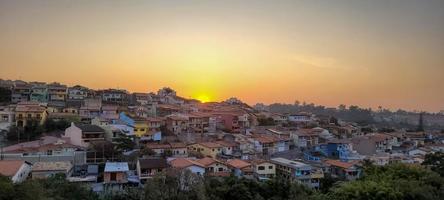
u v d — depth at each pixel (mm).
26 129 66875
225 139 79062
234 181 43031
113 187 48062
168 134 79625
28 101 90688
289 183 43062
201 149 67875
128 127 70562
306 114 125375
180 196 38094
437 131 130125
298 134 86125
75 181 45906
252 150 73188
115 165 52062
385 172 26922
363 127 123875
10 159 50938
